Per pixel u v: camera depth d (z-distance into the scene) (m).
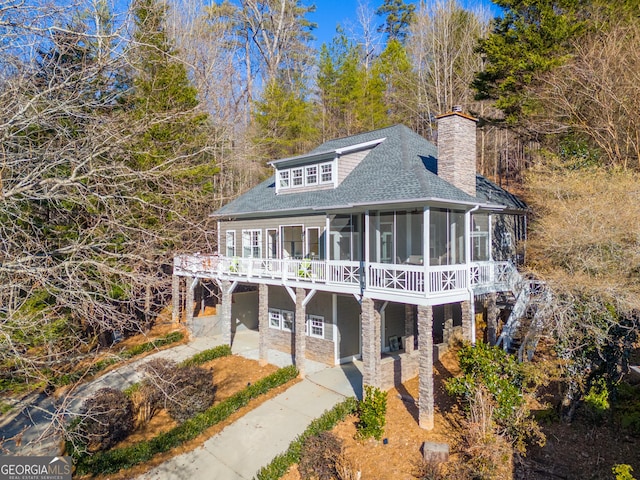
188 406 13.80
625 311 10.80
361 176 17.25
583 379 11.04
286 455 11.10
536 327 12.67
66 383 14.29
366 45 47.72
